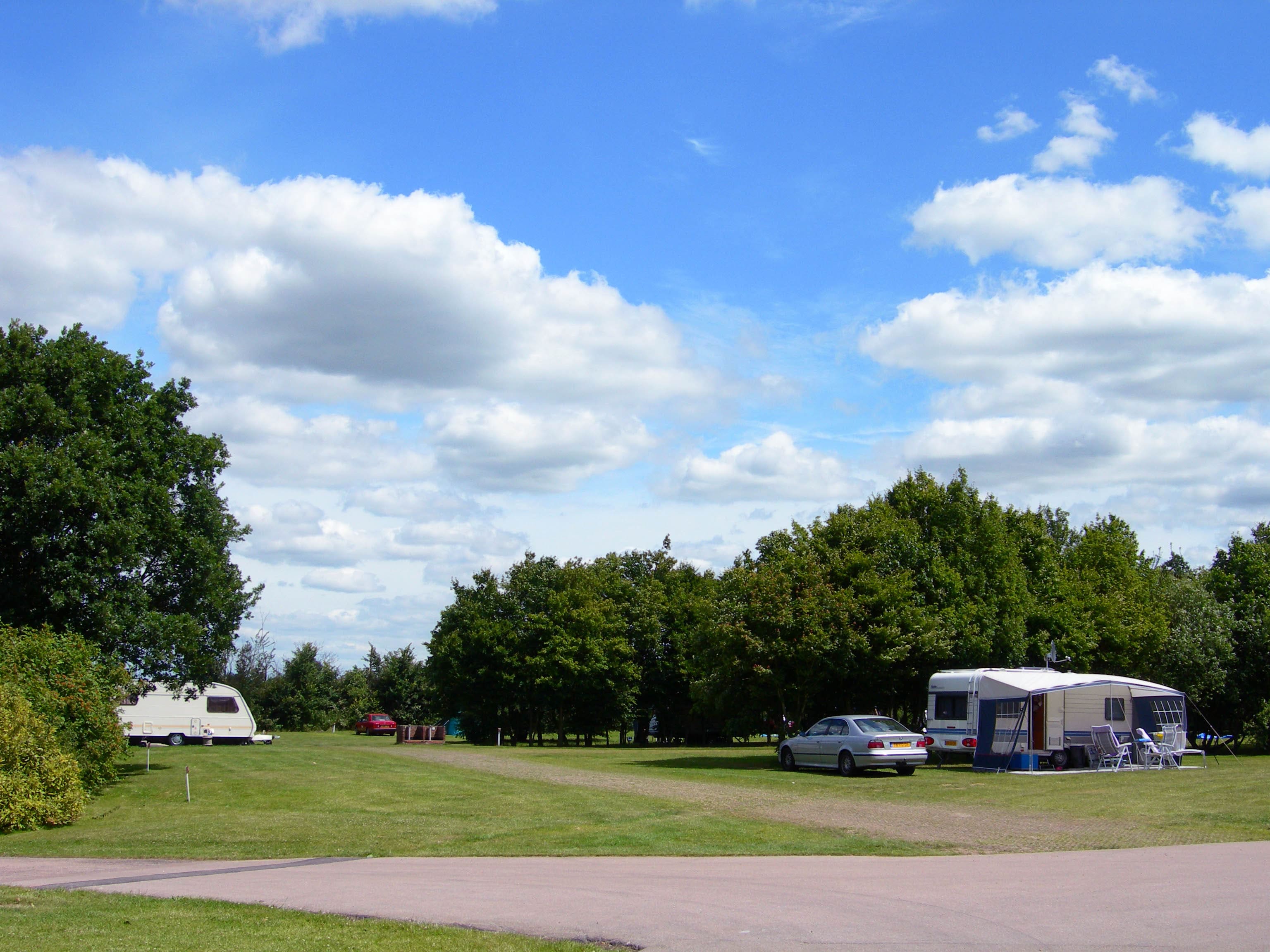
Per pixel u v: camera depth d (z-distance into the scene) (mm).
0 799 16719
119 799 21609
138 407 30797
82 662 23078
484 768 28766
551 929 8500
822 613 32438
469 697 60312
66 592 26750
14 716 17953
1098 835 15195
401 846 14414
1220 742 42188
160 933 8359
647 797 20594
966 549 38156
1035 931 8172
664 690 59312
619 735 68688
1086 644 38344
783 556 35062
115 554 27406
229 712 45562
